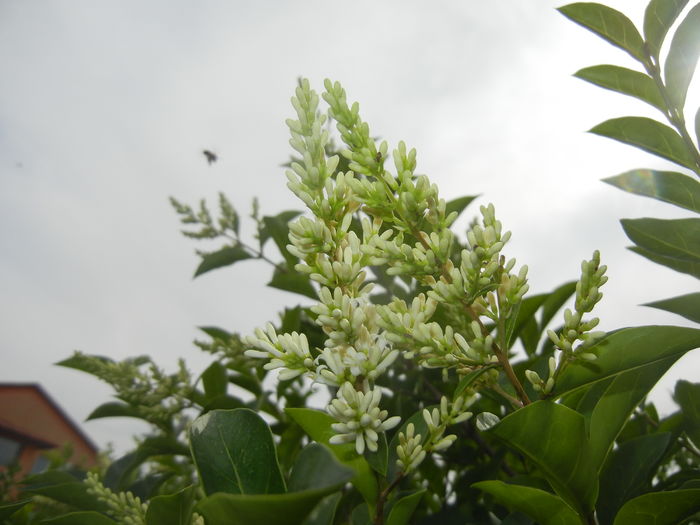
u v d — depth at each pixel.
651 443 0.31
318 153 0.26
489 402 0.45
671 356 0.28
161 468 0.58
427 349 0.25
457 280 0.25
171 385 0.51
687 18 0.32
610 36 0.34
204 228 0.66
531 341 0.52
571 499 0.27
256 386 0.58
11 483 0.54
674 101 0.33
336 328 0.25
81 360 0.53
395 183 0.26
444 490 0.46
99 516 0.32
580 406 0.29
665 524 0.26
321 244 0.25
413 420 0.28
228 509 0.20
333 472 0.21
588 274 0.25
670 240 0.31
